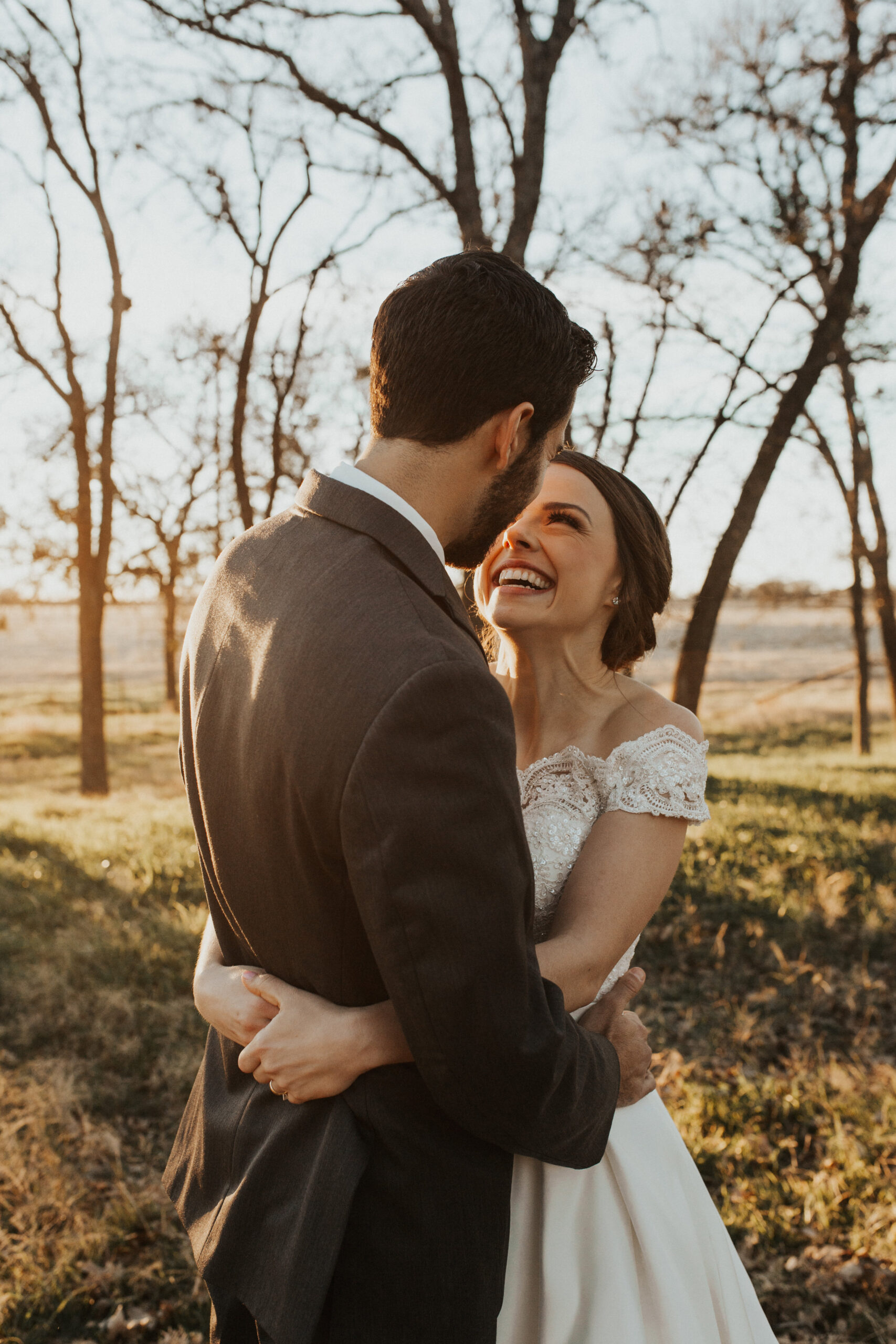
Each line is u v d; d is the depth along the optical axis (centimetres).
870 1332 258
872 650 4262
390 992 101
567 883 149
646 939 550
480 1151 116
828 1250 286
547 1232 136
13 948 527
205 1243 120
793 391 1099
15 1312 260
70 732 2800
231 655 118
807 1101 371
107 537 1577
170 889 642
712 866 659
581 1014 148
